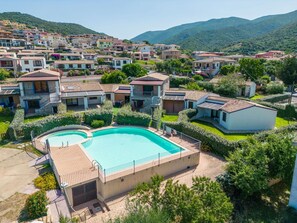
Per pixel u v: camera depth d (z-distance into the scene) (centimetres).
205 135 2619
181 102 4091
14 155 2369
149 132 3048
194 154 2273
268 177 1750
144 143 2798
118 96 4550
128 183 1870
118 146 2695
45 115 3616
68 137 2870
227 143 2373
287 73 5184
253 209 1653
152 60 12000
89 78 6831
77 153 2269
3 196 1686
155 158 2119
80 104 4272
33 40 14250
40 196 1502
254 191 1628
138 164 2030
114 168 1889
